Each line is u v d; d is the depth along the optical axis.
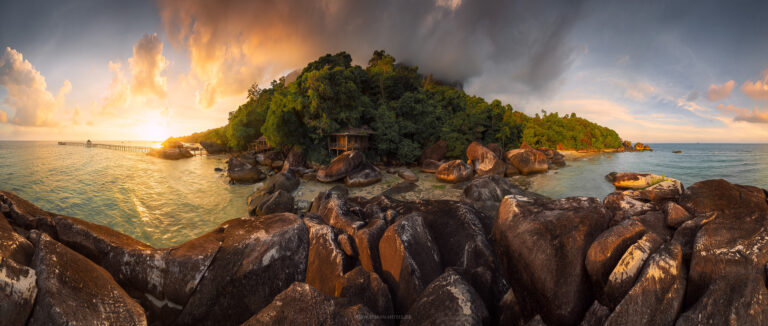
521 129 46.09
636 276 3.09
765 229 3.06
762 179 22.52
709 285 2.83
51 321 3.01
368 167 22.53
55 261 3.56
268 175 25.84
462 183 21.78
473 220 6.86
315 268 5.73
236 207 15.37
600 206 4.19
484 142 40.28
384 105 32.66
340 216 7.41
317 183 21.66
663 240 3.46
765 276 2.70
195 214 14.04
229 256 5.29
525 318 3.90
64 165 31.77
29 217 5.05
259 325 3.60
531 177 24.83
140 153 51.44
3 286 2.88
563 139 63.41
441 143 33.59
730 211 3.50
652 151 83.81
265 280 5.39
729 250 2.95
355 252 5.95
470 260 5.77
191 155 45.28
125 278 4.86
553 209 4.29
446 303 3.82
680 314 2.83
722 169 28.92
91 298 3.47
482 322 3.65
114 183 21.20
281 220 6.27
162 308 4.95
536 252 3.77
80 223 5.20
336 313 3.73
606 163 37.75
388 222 6.77
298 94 27.02
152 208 14.84
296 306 3.76
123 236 5.68
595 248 3.46
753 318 2.50
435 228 6.89
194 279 4.92
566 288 3.46
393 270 5.20
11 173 24.98
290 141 28.69
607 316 3.15
